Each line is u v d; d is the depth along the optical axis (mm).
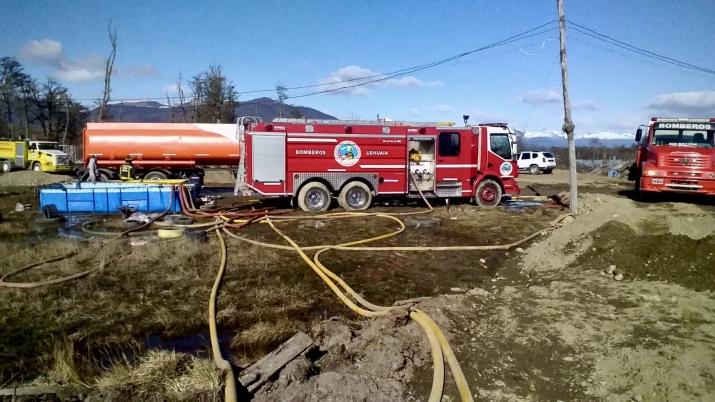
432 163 14875
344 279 7535
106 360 4852
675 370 4195
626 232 8328
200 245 9250
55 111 52625
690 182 13312
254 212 13383
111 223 12023
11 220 12820
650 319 5477
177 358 4621
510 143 15453
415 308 5664
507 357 4676
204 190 22641
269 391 4109
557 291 6625
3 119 52375
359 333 5316
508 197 18609
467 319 5633
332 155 13766
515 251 9344
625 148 54188
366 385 4117
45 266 7836
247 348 5160
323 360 4684
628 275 7148
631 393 3963
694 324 5309
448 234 10797
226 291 6859
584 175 34000
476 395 4008
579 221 10234
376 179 14125
